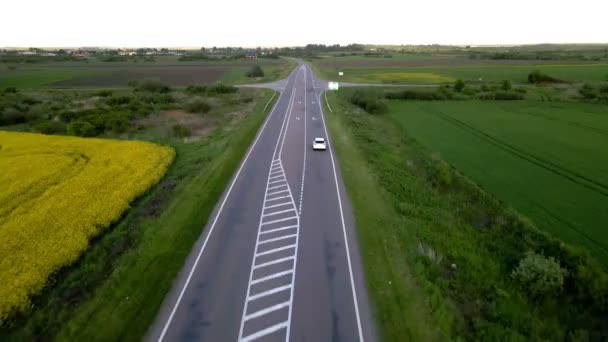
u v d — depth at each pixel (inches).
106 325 625.9
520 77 4781.0
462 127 2294.5
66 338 601.9
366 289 723.4
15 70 6122.1
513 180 1402.6
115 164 1359.5
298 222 976.9
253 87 4040.4
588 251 876.6
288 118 2357.3
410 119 2559.1
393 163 1537.9
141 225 952.3
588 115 2593.5
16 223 924.0
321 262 805.9
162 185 1231.5
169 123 2261.3
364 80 4616.1
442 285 752.3
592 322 684.7
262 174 1327.5
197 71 6156.5
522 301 730.8
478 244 946.1
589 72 5113.2
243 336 612.1
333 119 2332.7
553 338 644.1
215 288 722.8
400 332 621.0
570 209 1153.4
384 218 1000.9
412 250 860.0
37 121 2192.4
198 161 1473.9
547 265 752.3
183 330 622.8
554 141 1932.8
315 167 1406.3
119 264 793.6
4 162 1364.4
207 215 1007.6
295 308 673.0
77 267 813.9
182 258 811.4
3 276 733.3
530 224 1019.3
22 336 614.2
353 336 614.2
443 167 1417.3
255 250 850.1
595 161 1609.3
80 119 2055.9
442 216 1080.8
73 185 1152.8
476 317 677.3
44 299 709.3
